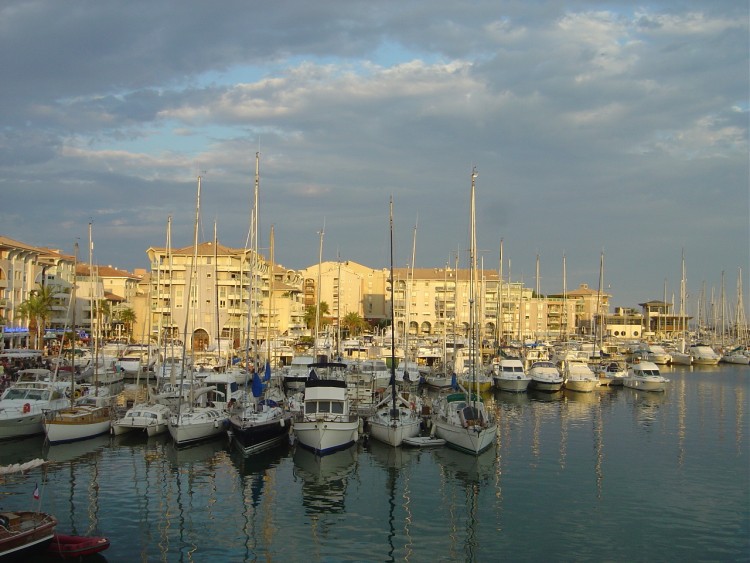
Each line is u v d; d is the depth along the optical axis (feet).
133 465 159.22
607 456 175.94
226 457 167.63
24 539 96.89
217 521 122.83
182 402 210.18
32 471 151.84
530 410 256.93
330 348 361.92
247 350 198.70
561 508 132.36
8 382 248.73
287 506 131.95
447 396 200.95
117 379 294.66
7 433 178.09
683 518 126.62
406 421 186.09
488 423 181.98
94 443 179.83
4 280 404.77
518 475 155.74
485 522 124.16
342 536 116.67
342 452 169.68
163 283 472.85
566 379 310.45
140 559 105.09
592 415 245.04
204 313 466.70
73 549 102.94
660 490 144.46
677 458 174.29
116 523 120.47
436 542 114.62
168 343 399.85
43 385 201.26
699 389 336.49
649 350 509.35
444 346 312.09
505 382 298.97
